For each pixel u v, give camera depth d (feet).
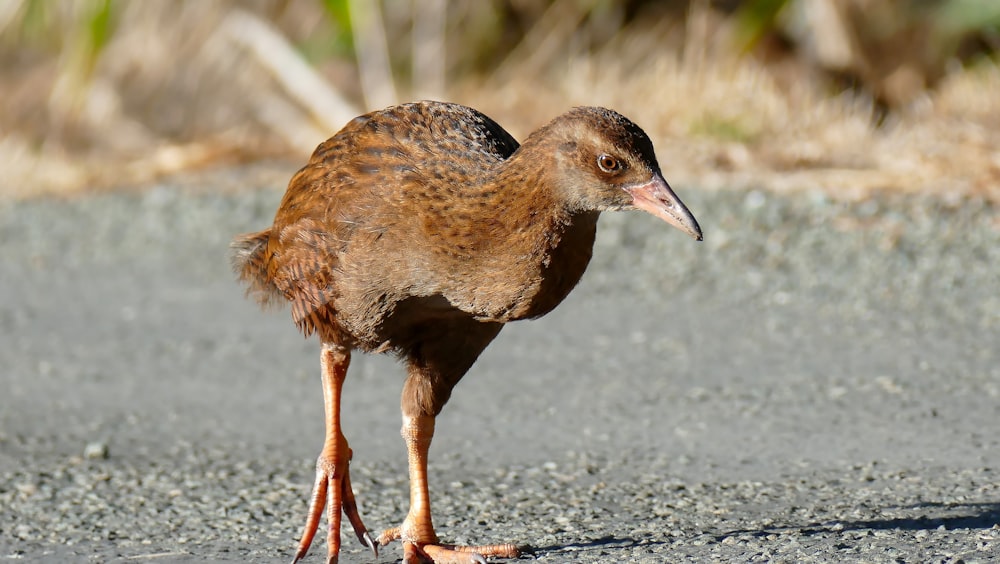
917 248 43.91
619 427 32.91
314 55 71.26
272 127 67.97
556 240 23.40
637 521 26.20
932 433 30.81
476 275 23.62
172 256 52.31
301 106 68.80
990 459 28.81
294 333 43.55
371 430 33.94
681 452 30.78
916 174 49.24
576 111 23.62
